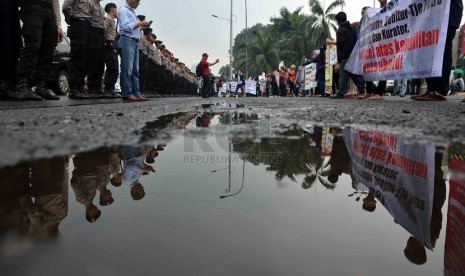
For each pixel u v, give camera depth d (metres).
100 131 1.99
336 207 0.84
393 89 17.05
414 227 0.74
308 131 2.21
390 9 6.40
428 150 1.57
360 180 1.12
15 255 0.55
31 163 1.22
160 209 0.80
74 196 0.90
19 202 0.85
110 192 0.94
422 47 5.66
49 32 5.59
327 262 0.55
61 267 0.50
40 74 5.86
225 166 1.28
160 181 1.06
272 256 0.56
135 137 1.81
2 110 3.69
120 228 0.67
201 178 1.09
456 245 0.65
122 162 1.29
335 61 11.27
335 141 1.86
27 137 1.72
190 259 0.54
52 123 2.37
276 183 1.04
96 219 0.73
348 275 0.51
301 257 0.56
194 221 0.72
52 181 1.04
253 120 2.93
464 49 10.47
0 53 4.86
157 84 13.77
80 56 6.89
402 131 2.10
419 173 1.22
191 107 4.89
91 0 7.36
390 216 0.80
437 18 5.31
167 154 1.47
